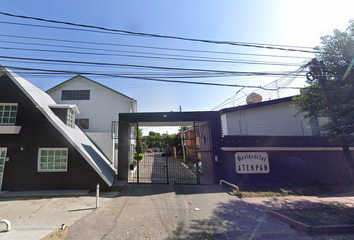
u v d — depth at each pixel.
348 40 6.82
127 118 10.07
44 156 7.77
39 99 8.60
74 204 6.21
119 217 5.24
